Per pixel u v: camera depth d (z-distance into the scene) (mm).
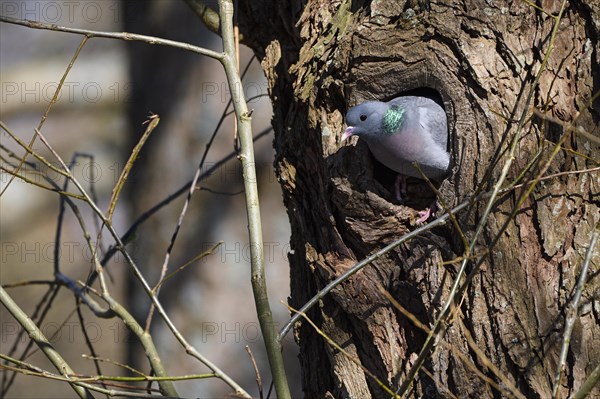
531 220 6168
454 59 6586
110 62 24250
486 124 6375
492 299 6070
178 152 14414
